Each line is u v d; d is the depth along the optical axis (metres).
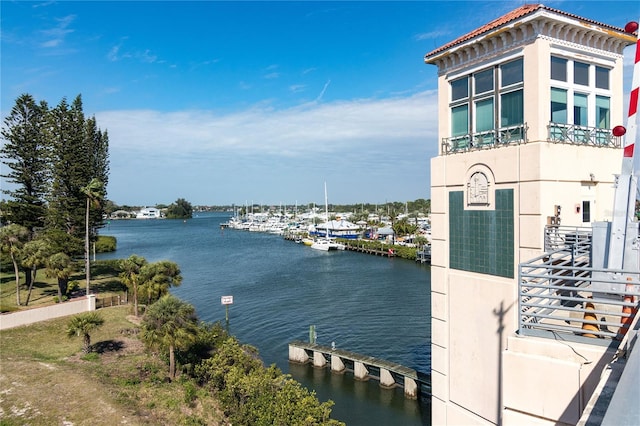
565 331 7.44
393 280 62.31
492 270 13.05
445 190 14.69
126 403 19.61
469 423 13.89
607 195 13.33
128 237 145.12
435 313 15.16
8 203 43.53
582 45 12.87
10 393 19.34
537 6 11.76
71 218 45.44
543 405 6.68
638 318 6.39
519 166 12.20
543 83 12.02
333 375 30.48
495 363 13.00
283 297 52.22
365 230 126.12
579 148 12.53
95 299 36.12
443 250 14.77
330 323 41.50
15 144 44.25
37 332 28.64
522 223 12.13
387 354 33.56
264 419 18.00
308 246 112.69
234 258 89.81
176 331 22.95
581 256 9.98
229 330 39.81
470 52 13.97
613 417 3.31
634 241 8.23
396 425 24.11
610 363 5.63
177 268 36.78
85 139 51.19
